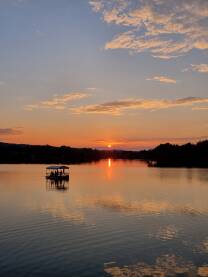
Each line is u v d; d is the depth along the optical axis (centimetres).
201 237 3944
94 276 2834
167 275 2848
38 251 3441
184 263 3103
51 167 12800
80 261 3170
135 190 9088
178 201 6869
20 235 4041
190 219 4962
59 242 3750
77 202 6769
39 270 2953
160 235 4047
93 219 4972
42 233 4134
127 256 3300
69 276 2833
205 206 6181
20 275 2852
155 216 5203
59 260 3191
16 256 3294
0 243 3706
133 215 5288
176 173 17050
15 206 6253
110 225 4559
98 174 17312
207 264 3077
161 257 3259
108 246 3612
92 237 3959
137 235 4050
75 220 4900
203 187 9850
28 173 17562
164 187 9906
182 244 3669
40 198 7431
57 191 8894
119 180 12850
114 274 2875
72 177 14988
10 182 11906
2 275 2855
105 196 7769
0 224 4619
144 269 2977
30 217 5131
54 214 5388
